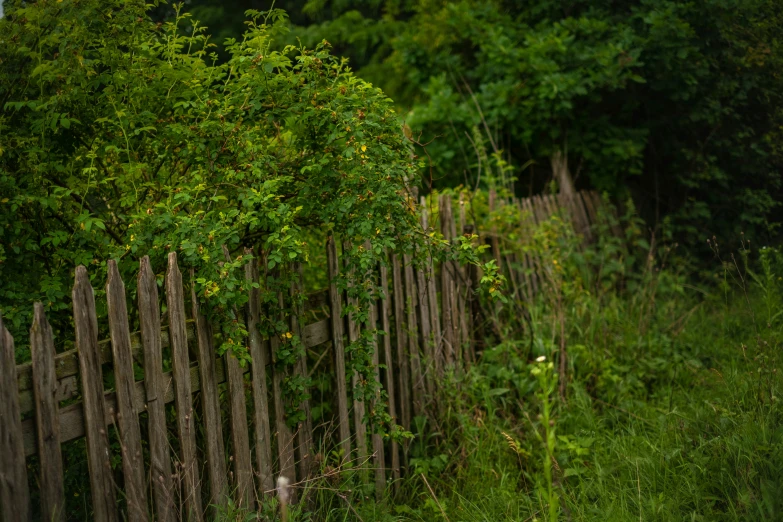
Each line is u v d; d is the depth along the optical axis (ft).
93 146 9.79
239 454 9.21
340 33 35.22
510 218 17.06
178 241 8.45
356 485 10.71
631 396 14.80
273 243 9.02
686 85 22.17
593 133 23.49
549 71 22.80
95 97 9.31
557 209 20.98
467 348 14.56
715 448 10.83
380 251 9.28
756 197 21.99
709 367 16.14
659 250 21.57
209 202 9.09
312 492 10.39
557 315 16.56
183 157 9.73
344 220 9.73
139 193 9.82
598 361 15.69
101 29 9.11
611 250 20.68
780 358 13.28
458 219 16.12
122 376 7.59
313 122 9.58
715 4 21.70
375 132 9.86
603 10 24.22
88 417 7.26
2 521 6.49
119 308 7.59
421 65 27.35
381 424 11.10
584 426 13.52
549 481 6.73
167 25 9.87
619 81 22.18
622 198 24.02
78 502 9.22
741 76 22.27
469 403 13.75
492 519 10.50
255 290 9.48
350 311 10.62
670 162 24.43
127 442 7.64
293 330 10.02
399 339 12.21
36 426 6.85
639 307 18.80
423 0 28.14
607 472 11.31
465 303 15.15
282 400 10.01
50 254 9.18
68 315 9.25
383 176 9.58
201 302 8.66
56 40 8.66
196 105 9.46
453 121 24.34
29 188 8.61
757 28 21.93
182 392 8.36
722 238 22.59
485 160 20.65
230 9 36.68
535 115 23.31
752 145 21.93
